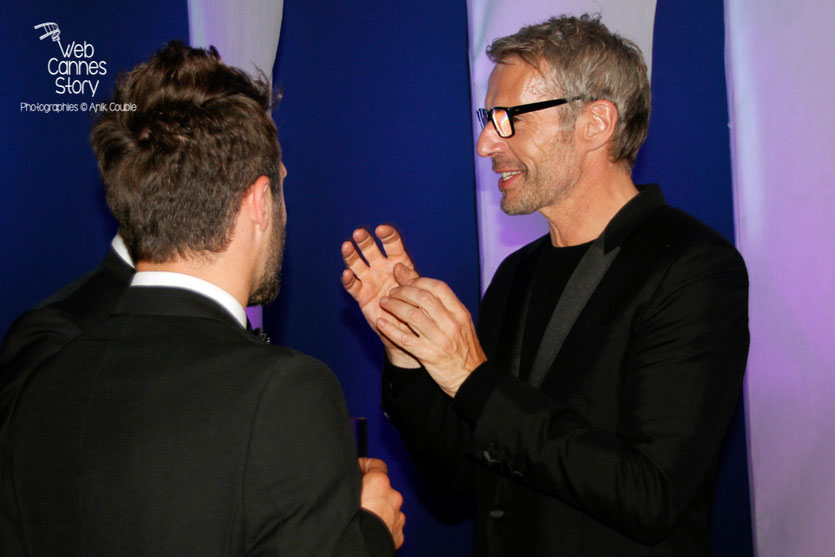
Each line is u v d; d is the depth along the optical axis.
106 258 1.29
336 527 0.74
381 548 0.82
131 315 0.84
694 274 1.16
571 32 1.34
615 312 1.22
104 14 2.24
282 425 0.75
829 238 2.16
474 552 1.38
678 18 2.42
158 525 0.72
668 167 2.46
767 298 2.27
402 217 2.50
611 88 1.31
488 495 1.33
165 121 0.85
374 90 2.47
